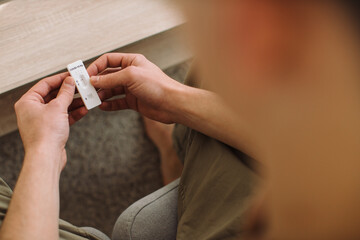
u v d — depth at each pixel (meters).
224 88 0.21
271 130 0.21
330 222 0.22
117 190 1.22
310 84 0.18
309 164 0.20
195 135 0.72
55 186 0.55
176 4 0.20
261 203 0.37
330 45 0.18
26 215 0.50
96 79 0.71
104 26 0.83
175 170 1.21
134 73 0.68
